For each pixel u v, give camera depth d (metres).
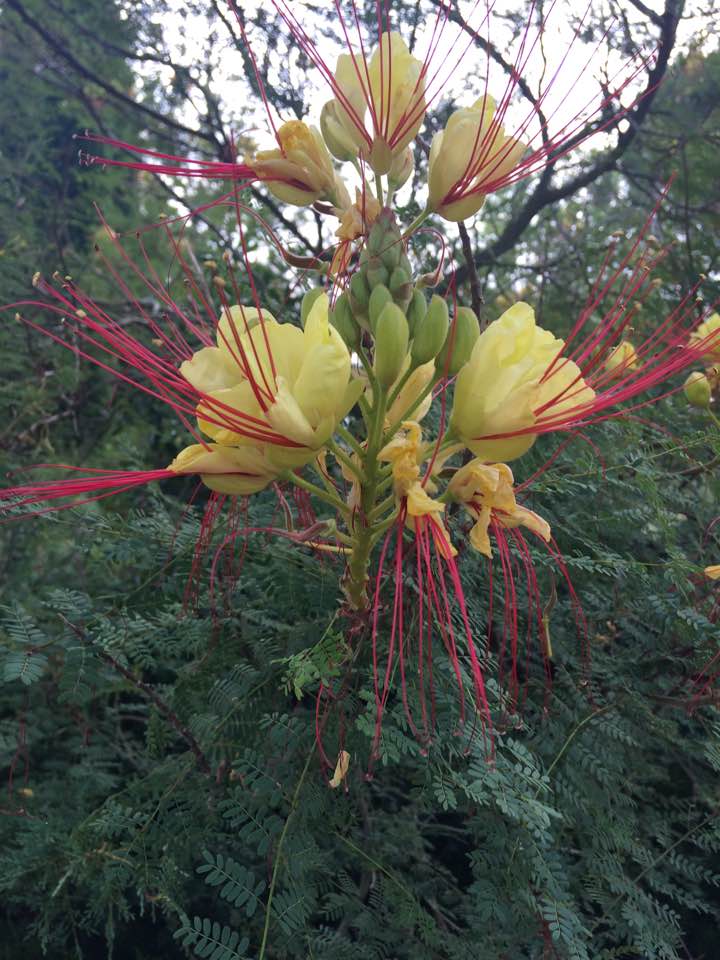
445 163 0.19
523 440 0.18
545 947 0.20
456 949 0.21
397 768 0.28
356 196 0.21
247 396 0.18
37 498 0.20
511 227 0.51
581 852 0.23
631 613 0.29
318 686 0.23
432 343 0.18
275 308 0.37
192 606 0.27
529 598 0.26
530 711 0.26
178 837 0.23
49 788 0.32
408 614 0.24
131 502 0.45
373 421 0.19
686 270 0.46
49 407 0.57
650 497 0.27
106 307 0.57
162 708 0.25
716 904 0.29
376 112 0.19
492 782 0.19
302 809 0.21
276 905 0.20
